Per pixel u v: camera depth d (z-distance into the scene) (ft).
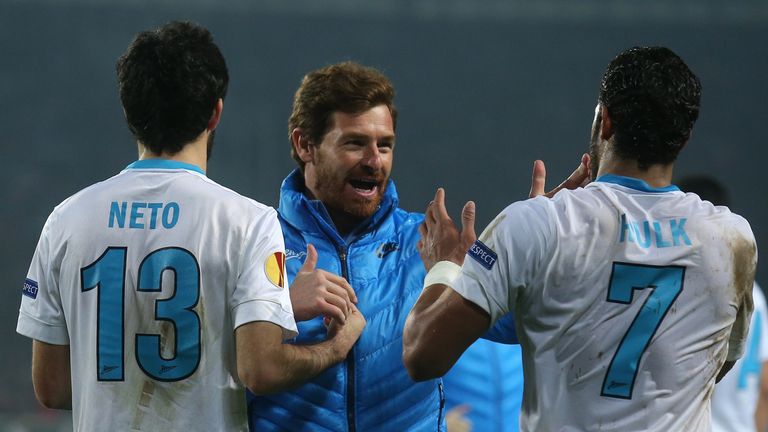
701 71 311.27
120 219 28.35
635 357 26.73
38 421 119.24
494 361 44.73
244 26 304.91
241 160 293.64
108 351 28.14
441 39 312.71
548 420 27.22
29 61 290.35
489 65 313.12
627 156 27.94
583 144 310.24
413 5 311.27
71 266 28.58
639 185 27.71
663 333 26.78
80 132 288.71
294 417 32.14
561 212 27.25
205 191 28.50
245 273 27.96
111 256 28.17
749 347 55.06
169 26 29.04
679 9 312.50
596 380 26.84
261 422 32.24
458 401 44.60
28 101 288.30
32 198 277.64
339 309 30.30
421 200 305.94
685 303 26.96
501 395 44.57
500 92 312.71
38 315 29.22
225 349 28.32
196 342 27.91
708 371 27.58
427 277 29.25
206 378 28.04
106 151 289.12
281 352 28.25
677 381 26.96
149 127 28.73
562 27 313.73
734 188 302.45
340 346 30.83
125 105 28.89
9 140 283.79
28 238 268.82
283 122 299.79
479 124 311.27
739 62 311.68
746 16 312.09
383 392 32.73
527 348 27.76
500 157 309.22
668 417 26.89
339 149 32.76
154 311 27.89
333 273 33.30
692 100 27.50
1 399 216.74
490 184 307.99
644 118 27.27
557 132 310.45
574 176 31.19
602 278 26.78
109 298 28.12
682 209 27.58
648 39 313.73
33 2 291.38
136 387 28.04
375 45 311.68
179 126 28.73
